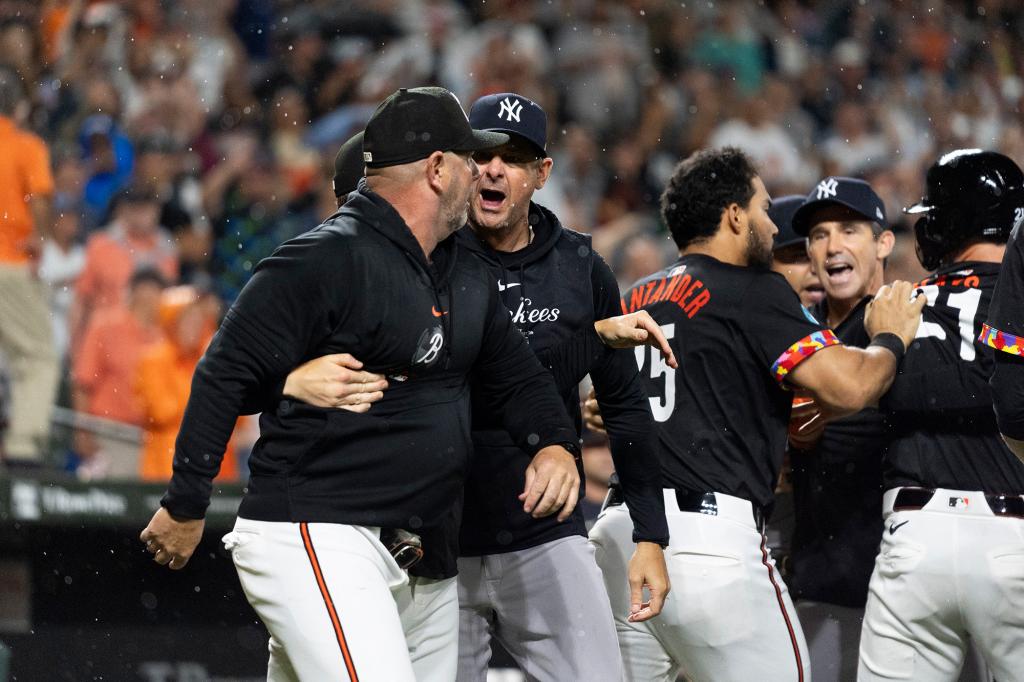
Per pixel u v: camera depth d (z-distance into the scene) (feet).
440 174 36.58
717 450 43.86
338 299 35.14
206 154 114.52
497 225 41.83
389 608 35.58
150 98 114.21
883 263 53.88
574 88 140.67
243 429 85.76
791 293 44.27
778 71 154.51
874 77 159.63
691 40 150.41
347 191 42.75
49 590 62.54
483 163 41.57
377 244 35.76
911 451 45.06
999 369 41.24
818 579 50.49
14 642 61.82
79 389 82.84
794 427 50.03
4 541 62.23
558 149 134.41
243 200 112.06
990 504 43.60
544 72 141.69
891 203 147.64
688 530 43.34
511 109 41.70
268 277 35.06
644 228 127.54
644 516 41.57
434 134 36.32
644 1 149.28
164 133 111.14
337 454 35.58
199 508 35.63
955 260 47.21
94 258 94.53
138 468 79.00
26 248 80.43
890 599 44.91
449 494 37.27
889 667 44.98
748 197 45.37
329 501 35.58
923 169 155.33
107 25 112.16
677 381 44.55
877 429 48.75
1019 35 176.04
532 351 39.83
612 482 47.21
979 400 43.78
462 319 37.14
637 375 42.45
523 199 41.91
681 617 43.32
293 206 114.21
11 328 78.33
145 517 62.69
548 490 37.37
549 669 42.42
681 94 146.30
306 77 127.13
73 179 102.01
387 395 36.24
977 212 46.14
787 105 151.64
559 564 42.32
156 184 105.81
